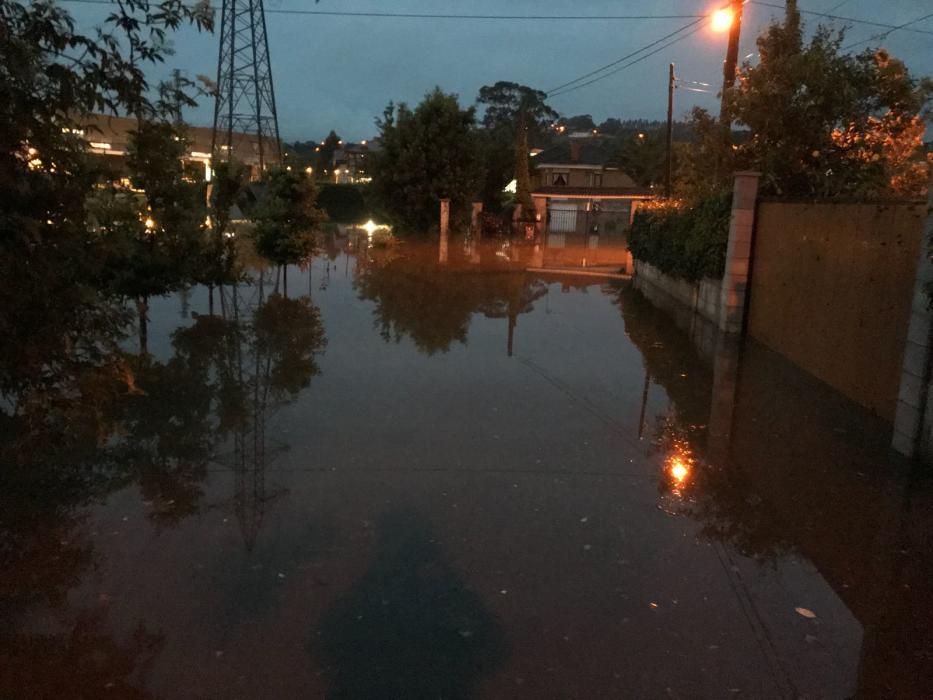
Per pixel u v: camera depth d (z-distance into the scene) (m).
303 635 3.89
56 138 3.88
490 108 87.25
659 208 19.89
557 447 6.95
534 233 39.56
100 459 6.37
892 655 3.86
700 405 8.55
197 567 4.58
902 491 6.07
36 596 4.25
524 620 4.08
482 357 10.71
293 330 12.22
